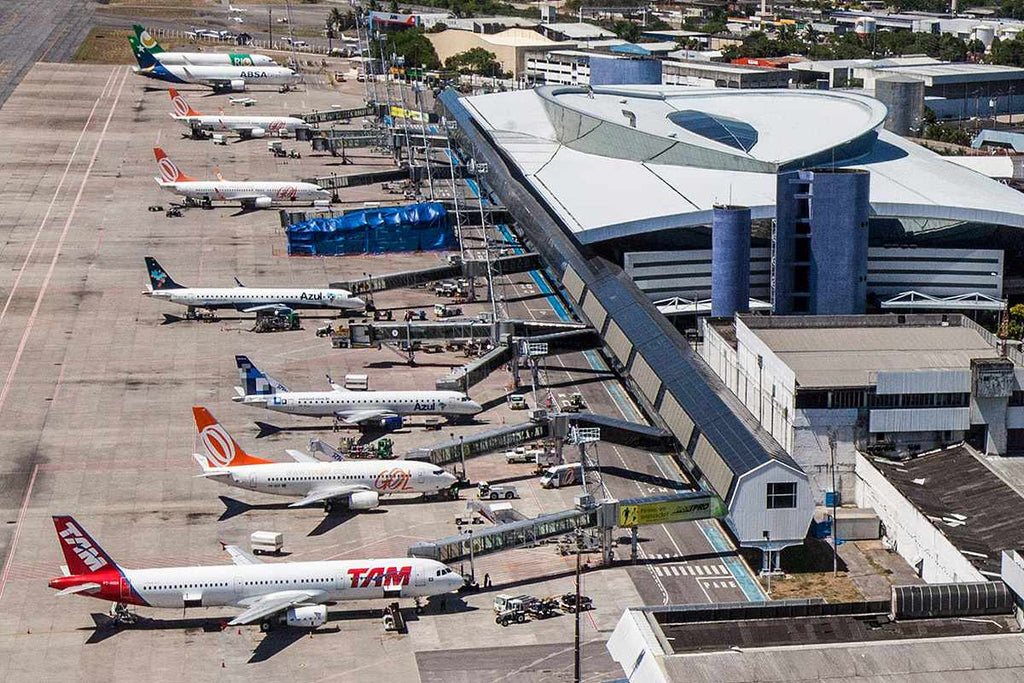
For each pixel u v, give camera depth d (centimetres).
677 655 12000
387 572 14800
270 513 17438
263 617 14350
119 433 19912
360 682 13550
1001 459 18188
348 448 19462
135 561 15950
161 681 13525
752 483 15800
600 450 19750
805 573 16125
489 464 19238
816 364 18862
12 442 19450
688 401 18250
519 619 14862
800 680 11706
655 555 16562
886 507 17062
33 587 15400
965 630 12988
